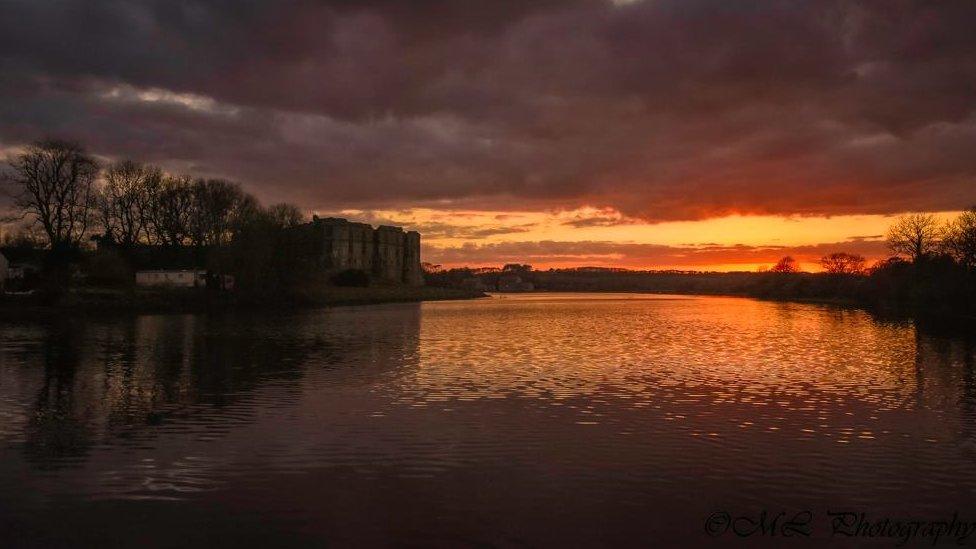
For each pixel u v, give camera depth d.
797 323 70.56
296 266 105.69
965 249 83.50
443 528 13.23
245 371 32.41
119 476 16.16
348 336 51.53
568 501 14.66
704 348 43.72
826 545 12.66
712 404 24.50
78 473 16.38
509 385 28.41
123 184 107.62
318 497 14.82
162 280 101.25
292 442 19.17
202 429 20.62
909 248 103.56
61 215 89.88
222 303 88.38
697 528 13.34
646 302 155.25
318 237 129.88
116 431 20.41
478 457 17.78
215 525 13.33
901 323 69.56
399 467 16.91
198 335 51.19
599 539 12.80
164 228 110.44
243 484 15.63
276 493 15.05
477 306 121.81
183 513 13.91
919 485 15.78
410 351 41.12
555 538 12.83
